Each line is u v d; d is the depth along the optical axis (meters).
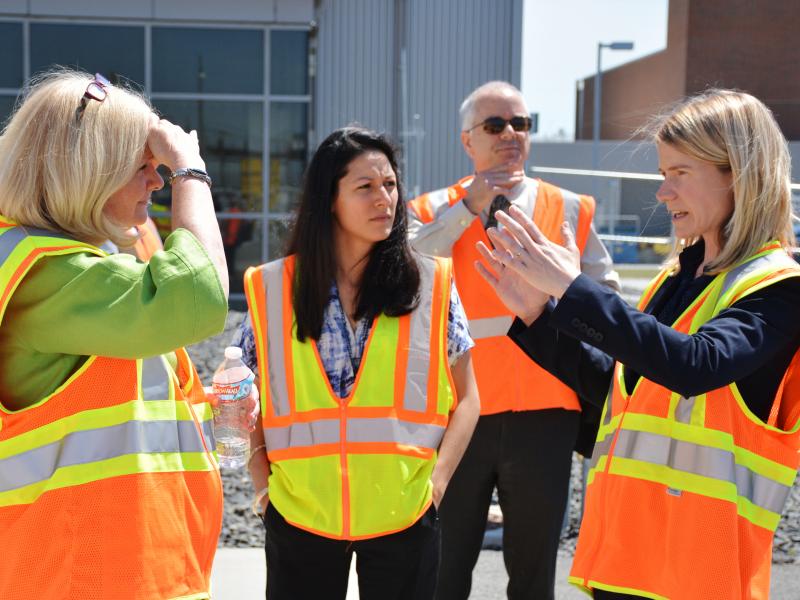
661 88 33.09
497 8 15.59
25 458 2.02
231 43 15.19
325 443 2.70
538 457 3.57
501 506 3.69
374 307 2.78
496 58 15.65
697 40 28.30
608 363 2.63
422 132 15.62
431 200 4.12
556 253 2.22
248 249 15.48
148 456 2.07
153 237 3.26
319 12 15.36
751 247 2.32
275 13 15.12
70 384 2.04
